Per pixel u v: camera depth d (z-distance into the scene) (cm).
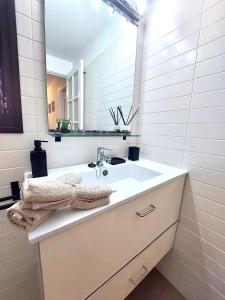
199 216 91
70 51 83
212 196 84
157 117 108
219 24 73
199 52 81
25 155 76
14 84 68
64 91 84
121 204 56
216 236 85
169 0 92
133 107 118
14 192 75
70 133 86
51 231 40
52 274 45
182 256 104
